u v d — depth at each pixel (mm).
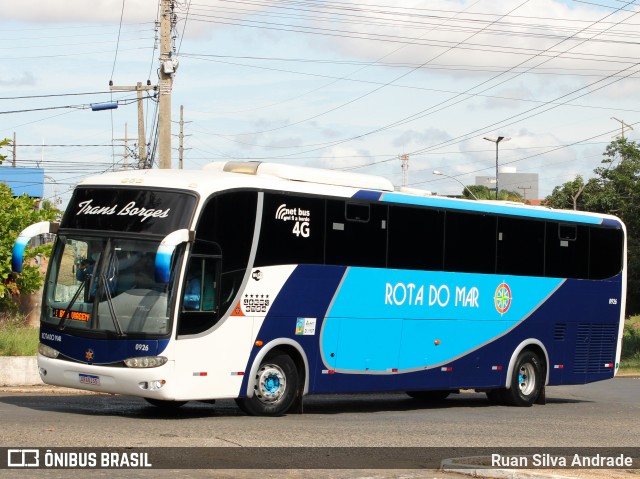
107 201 17062
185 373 16312
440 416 19734
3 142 28438
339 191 19062
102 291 16406
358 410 20969
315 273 18484
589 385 34719
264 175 18328
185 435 14109
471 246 21750
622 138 59969
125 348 16078
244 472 11562
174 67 30594
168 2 30688
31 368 23469
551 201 64000
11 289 26719
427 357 20734
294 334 18125
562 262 23969
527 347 23312
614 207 59469
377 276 19672
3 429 13867
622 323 25562
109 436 13570
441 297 21031
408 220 20359
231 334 17047
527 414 21156
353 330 19203
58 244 17203
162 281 15539
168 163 30484
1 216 26484
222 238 16984
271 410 17828
